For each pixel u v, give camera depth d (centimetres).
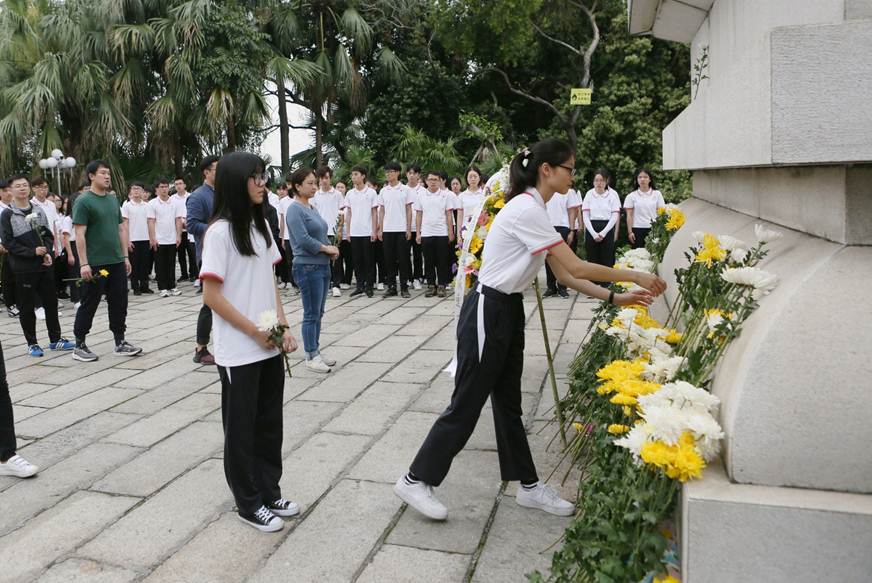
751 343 199
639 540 189
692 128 396
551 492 312
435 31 1681
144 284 1077
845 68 188
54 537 301
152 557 282
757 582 179
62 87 1493
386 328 732
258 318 294
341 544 288
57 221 959
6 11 1539
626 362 251
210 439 417
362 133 1820
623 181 1484
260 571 270
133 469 373
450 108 1758
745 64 227
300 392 503
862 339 184
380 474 355
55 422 455
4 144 1465
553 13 1599
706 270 268
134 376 568
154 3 1552
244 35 1502
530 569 264
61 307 979
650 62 1545
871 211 201
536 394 479
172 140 1570
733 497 180
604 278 279
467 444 392
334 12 1717
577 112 1575
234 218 289
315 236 556
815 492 181
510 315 290
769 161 197
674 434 187
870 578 173
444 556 276
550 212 877
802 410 183
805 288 196
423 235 927
